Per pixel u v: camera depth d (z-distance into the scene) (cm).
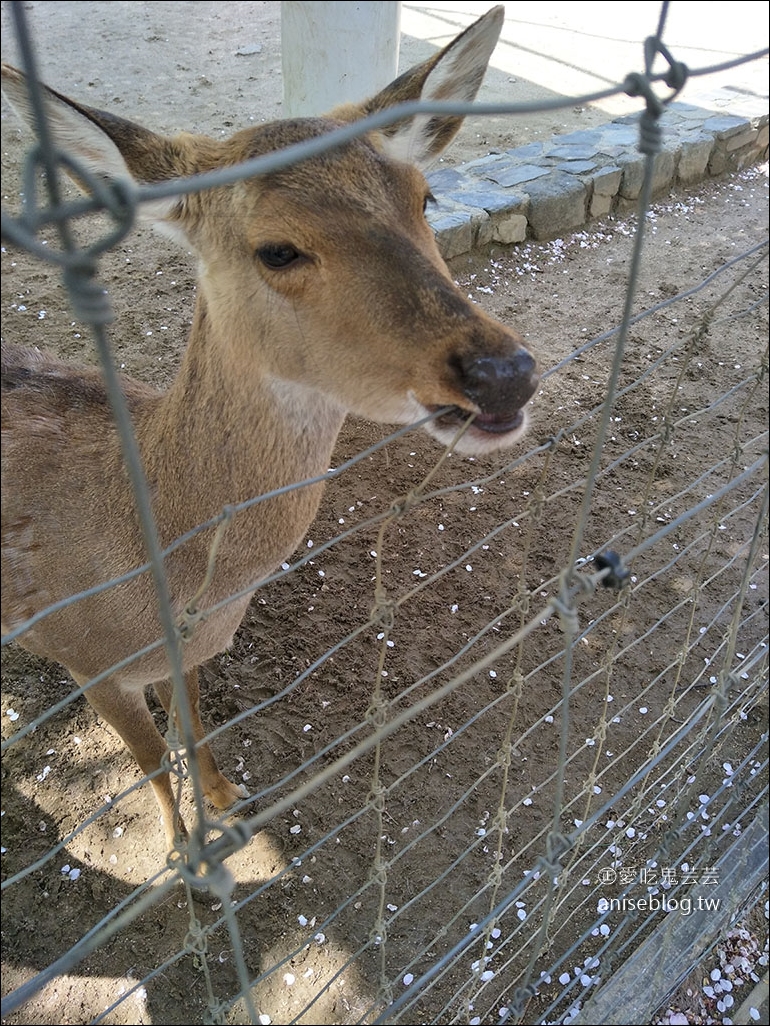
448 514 111
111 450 60
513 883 74
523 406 51
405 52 265
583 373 139
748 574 58
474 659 93
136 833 77
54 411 62
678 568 104
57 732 84
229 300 54
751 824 76
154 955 69
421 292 49
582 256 173
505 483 117
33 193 21
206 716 86
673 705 72
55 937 70
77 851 75
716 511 113
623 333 35
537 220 172
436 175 177
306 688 89
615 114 229
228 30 300
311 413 57
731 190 205
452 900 73
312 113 146
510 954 69
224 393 55
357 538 106
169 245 164
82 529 59
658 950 67
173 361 133
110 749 83
